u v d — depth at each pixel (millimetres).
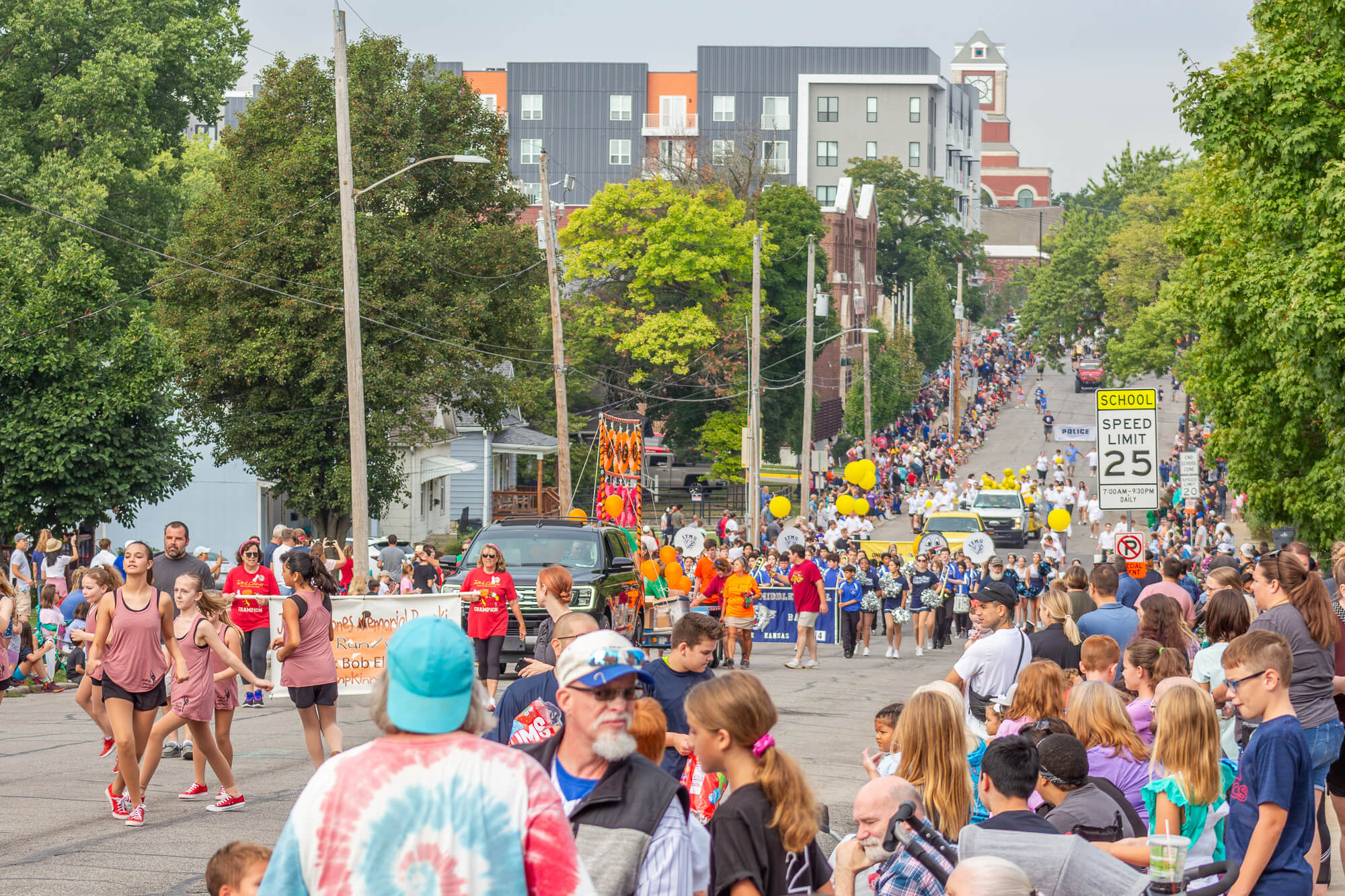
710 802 9648
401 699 4961
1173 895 7445
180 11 76688
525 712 9664
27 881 12172
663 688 9797
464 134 56812
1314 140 31641
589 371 98125
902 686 30219
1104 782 8930
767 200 112938
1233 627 12477
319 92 53688
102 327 46031
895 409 122938
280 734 21703
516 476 94500
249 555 25594
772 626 41625
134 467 45094
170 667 21781
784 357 111250
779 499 52844
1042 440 124812
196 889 11961
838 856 7777
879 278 168125
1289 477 35594
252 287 50312
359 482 36406
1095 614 15086
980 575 43281
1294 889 8641
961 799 8648
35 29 70062
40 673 28594
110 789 14914
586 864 6184
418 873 4766
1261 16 34062
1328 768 11242
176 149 83688
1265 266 33438
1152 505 22609
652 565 33906
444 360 52594
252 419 51656
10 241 49938
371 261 51062
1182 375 101125
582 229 95188
